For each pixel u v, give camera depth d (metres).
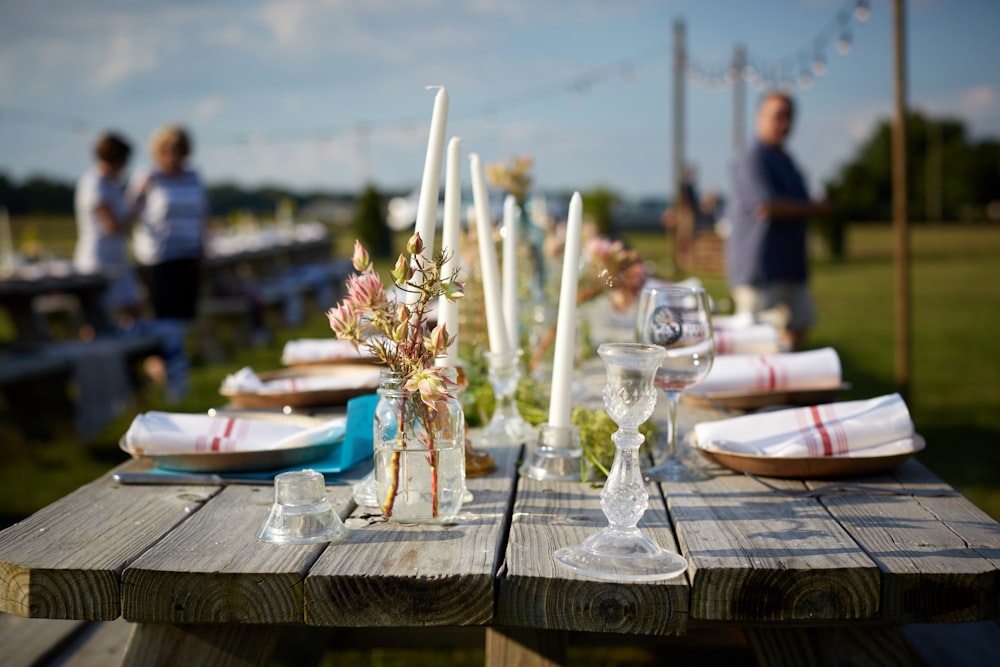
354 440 1.58
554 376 1.57
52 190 22.47
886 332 9.39
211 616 1.12
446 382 1.25
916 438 1.58
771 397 2.07
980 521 1.31
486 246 1.72
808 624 1.34
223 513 1.36
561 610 1.12
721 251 16.20
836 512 1.35
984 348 8.31
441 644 2.00
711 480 1.53
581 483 1.53
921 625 1.96
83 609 1.13
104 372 5.04
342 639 2.02
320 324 10.68
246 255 9.96
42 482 4.33
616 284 2.36
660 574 1.12
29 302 5.70
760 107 5.07
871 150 53.72
